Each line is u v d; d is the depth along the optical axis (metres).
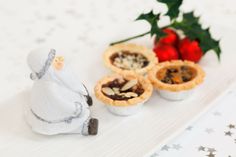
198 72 0.57
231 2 0.81
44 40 0.71
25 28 0.74
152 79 0.56
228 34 0.66
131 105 0.52
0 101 0.55
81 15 0.77
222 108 0.55
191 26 0.60
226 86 0.57
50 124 0.50
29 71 0.64
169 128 0.51
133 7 0.79
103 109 0.54
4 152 0.49
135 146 0.49
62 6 0.80
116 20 0.76
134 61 0.60
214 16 0.76
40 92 0.49
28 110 0.52
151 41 0.64
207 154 0.49
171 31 0.62
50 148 0.49
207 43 0.59
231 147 0.50
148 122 0.52
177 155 0.50
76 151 0.49
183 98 0.55
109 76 0.56
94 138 0.50
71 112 0.49
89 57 0.62
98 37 0.71
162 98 0.56
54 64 0.49
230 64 0.60
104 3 0.81
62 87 0.50
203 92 0.56
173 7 0.59
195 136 0.52
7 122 0.52
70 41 0.70
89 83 0.58
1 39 0.71
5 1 0.81
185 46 0.60
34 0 0.82
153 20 0.58
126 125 0.52
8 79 0.62
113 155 0.48
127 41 0.64
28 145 0.50
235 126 0.53
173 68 0.58
